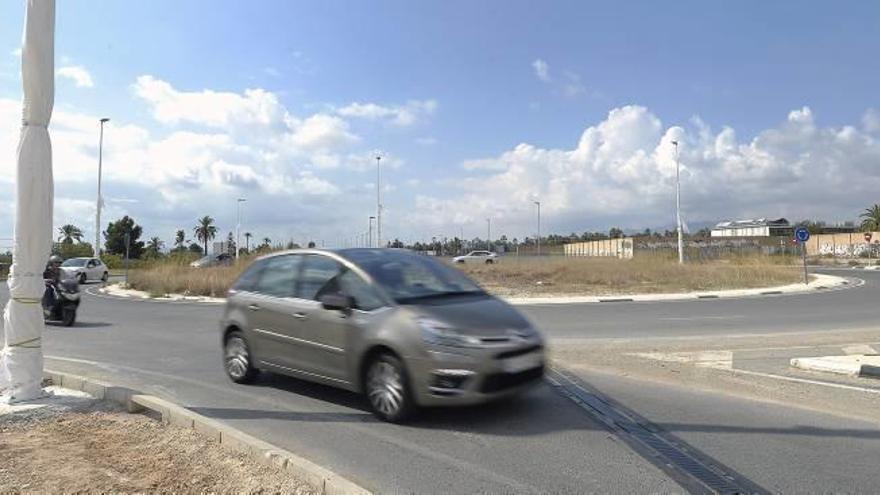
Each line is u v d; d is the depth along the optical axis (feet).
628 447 18.80
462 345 20.13
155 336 43.93
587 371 29.96
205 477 16.12
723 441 19.35
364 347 21.88
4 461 17.34
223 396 25.31
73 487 15.56
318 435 20.12
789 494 15.43
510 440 19.45
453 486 15.96
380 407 21.56
